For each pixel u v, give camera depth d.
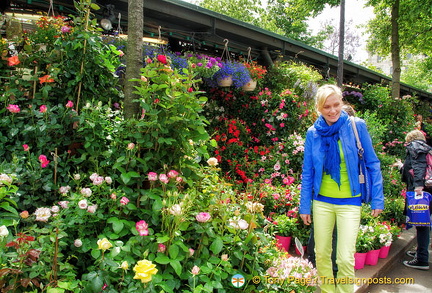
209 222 2.16
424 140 3.87
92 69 2.81
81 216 1.93
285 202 3.96
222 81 5.02
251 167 4.89
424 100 17.11
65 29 2.65
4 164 2.26
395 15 10.37
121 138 2.42
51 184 2.32
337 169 2.26
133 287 1.69
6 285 1.65
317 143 2.35
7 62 2.76
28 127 2.43
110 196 2.15
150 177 2.11
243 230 2.23
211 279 2.00
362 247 3.47
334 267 2.87
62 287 1.62
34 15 4.29
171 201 2.11
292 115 5.57
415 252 4.27
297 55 7.43
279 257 2.50
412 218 3.72
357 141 2.27
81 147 2.66
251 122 5.96
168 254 1.95
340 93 2.31
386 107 9.43
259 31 5.77
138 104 2.65
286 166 4.76
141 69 2.38
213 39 5.64
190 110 2.38
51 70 2.65
